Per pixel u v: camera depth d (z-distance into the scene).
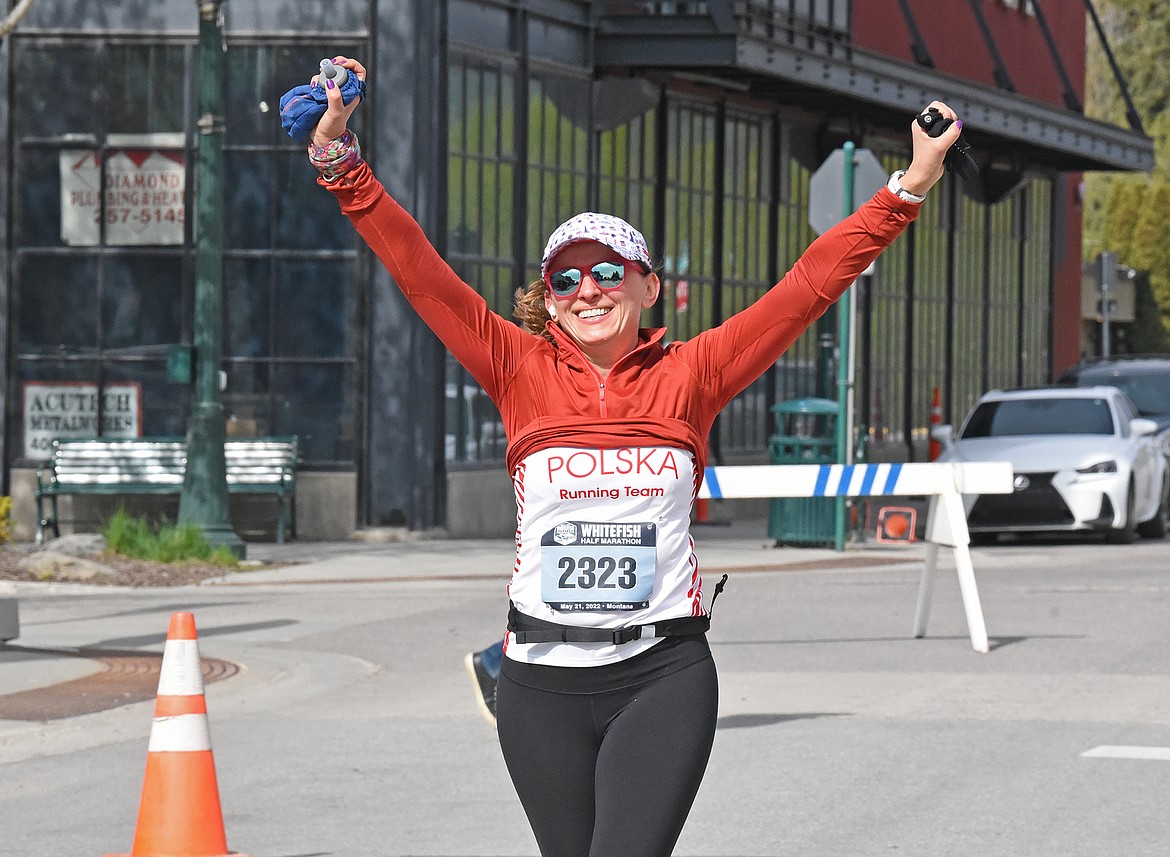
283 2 38.00
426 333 37.91
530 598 8.10
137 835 11.71
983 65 65.94
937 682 19.30
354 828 13.22
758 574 31.22
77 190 38.88
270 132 38.38
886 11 58.16
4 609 20.92
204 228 32.47
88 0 38.66
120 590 29.16
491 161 39.81
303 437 38.47
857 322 55.16
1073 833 12.84
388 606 26.83
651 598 8.00
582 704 8.04
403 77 37.47
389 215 7.92
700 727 7.96
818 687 19.08
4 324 39.00
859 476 21.19
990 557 34.38
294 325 38.44
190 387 38.62
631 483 7.98
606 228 8.07
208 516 32.91
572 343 8.25
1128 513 37.00
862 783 14.50
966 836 12.77
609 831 7.86
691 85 47.84
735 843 12.62
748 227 51.47
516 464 8.14
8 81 38.91
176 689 11.75
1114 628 23.23
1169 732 16.42
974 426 39.34
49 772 15.47
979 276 66.50
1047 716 17.25
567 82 42.62
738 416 49.66
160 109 38.66
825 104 51.88
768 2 44.03
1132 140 64.81
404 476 38.00
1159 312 110.88
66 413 39.06
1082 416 38.84
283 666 21.19
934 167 7.68
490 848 12.59
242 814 13.71
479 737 16.81
